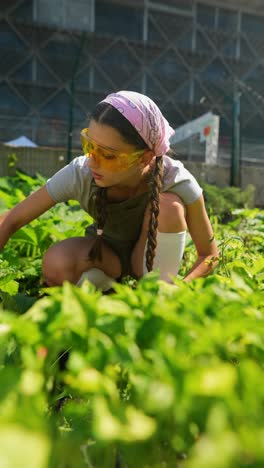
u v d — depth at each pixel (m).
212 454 0.64
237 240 3.11
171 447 0.92
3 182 8.94
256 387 0.76
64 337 0.97
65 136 40.66
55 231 4.20
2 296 2.51
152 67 44.81
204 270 2.59
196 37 46.19
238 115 15.20
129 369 0.97
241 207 12.49
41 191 2.63
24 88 41.53
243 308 1.07
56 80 42.28
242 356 0.99
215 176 15.19
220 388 0.72
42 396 0.89
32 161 13.16
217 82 46.59
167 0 45.03
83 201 2.65
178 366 0.80
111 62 43.69
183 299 1.08
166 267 2.60
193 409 0.76
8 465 0.60
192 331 0.94
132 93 2.28
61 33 41.97
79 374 0.88
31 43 41.44
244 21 47.62
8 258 3.62
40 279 3.57
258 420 0.74
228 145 41.09
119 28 44.22
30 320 0.97
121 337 0.94
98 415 0.76
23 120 40.84
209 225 2.66
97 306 0.98
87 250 2.63
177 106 45.62
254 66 47.84
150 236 2.38
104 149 2.21
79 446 0.94
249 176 15.36
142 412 0.86
